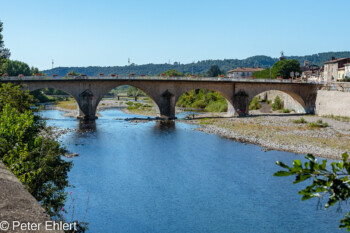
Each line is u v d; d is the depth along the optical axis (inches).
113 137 2293.3
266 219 991.6
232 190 1232.8
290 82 3668.8
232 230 913.5
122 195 1167.0
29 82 2920.8
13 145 788.0
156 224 944.9
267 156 1755.7
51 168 826.2
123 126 2832.2
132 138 2267.5
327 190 173.3
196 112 4143.7
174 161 1646.2
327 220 991.6
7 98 1332.4
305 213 1038.4
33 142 849.5
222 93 3604.8
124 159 1675.7
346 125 2733.8
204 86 3540.8
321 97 3511.3
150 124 2987.2
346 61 4441.4
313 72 5221.5
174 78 3383.4
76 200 1107.3
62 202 810.8
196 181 1332.4
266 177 1387.8
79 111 3211.1
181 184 1295.5
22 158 748.0
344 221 185.3
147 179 1349.7
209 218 993.5
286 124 2847.0
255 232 907.4
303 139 2197.3
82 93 3164.4
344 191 170.1
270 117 3351.4
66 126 2760.8
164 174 1422.2
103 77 3203.7
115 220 967.6
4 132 792.9
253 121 3053.6
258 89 3686.0
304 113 3742.6
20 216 292.4
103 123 2994.6
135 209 1049.5
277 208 1074.1
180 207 1072.2
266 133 2436.0
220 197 1162.6
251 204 1104.2
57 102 5561.0
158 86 3398.1
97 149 1898.4
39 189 781.9
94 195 1157.7
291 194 1196.5
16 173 723.4
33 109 1400.1
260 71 6023.6
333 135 2330.2
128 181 1321.4
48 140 943.7
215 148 1959.9
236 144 2076.8
